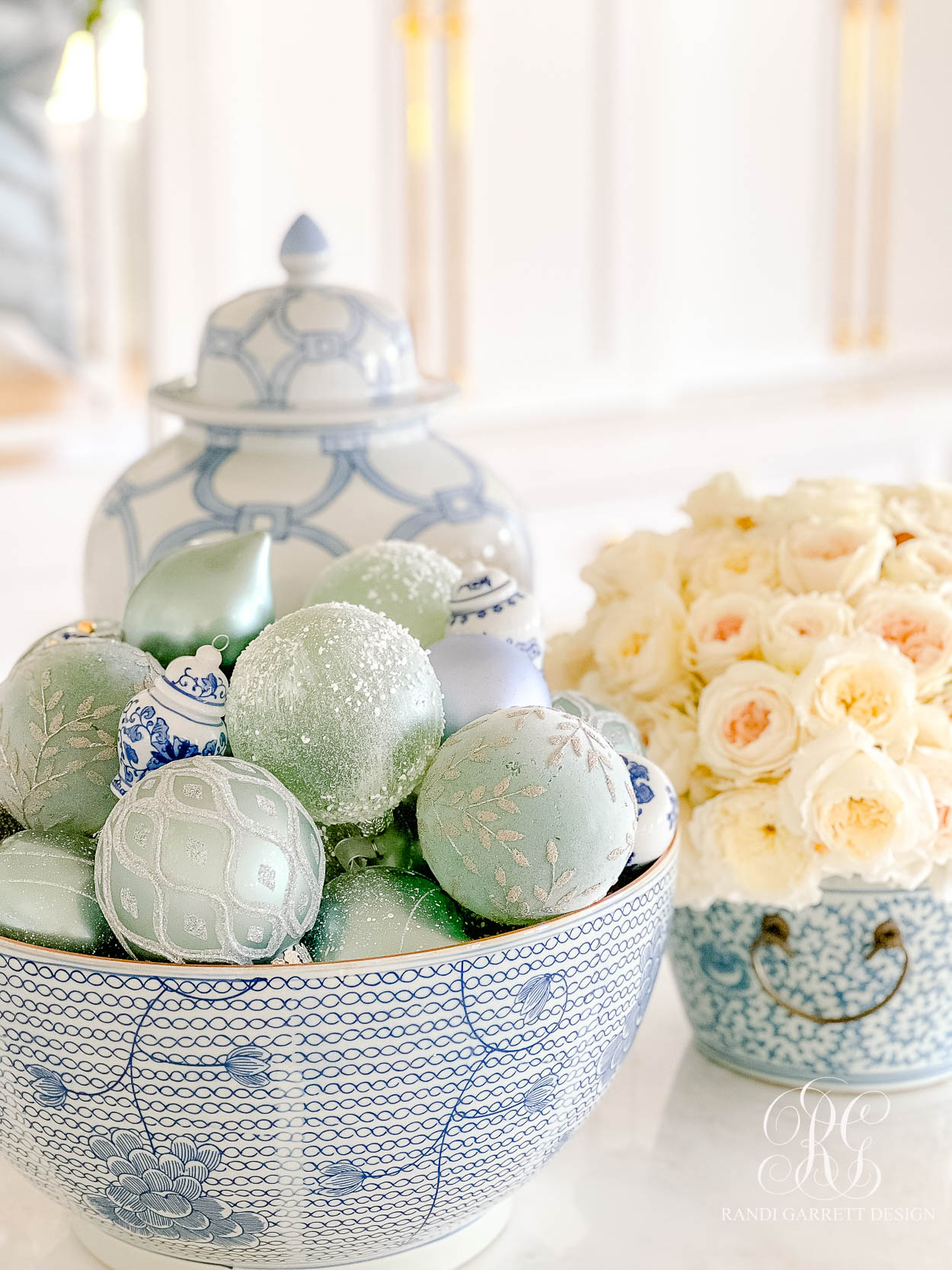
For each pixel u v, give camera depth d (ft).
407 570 3.61
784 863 3.62
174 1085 3.02
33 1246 3.47
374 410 4.12
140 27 12.39
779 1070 3.85
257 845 3.03
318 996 2.99
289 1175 3.07
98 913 3.12
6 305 13.10
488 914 3.14
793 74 15.92
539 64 14.37
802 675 3.66
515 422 14.93
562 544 14.32
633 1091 3.85
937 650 3.71
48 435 12.64
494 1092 3.11
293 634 3.21
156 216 12.78
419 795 3.20
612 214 15.12
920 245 17.33
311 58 13.28
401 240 14.15
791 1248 3.43
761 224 16.26
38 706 3.32
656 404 15.89
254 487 4.10
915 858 3.60
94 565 4.29
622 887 3.26
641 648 3.89
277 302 4.24
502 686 3.33
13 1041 3.06
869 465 16.25
